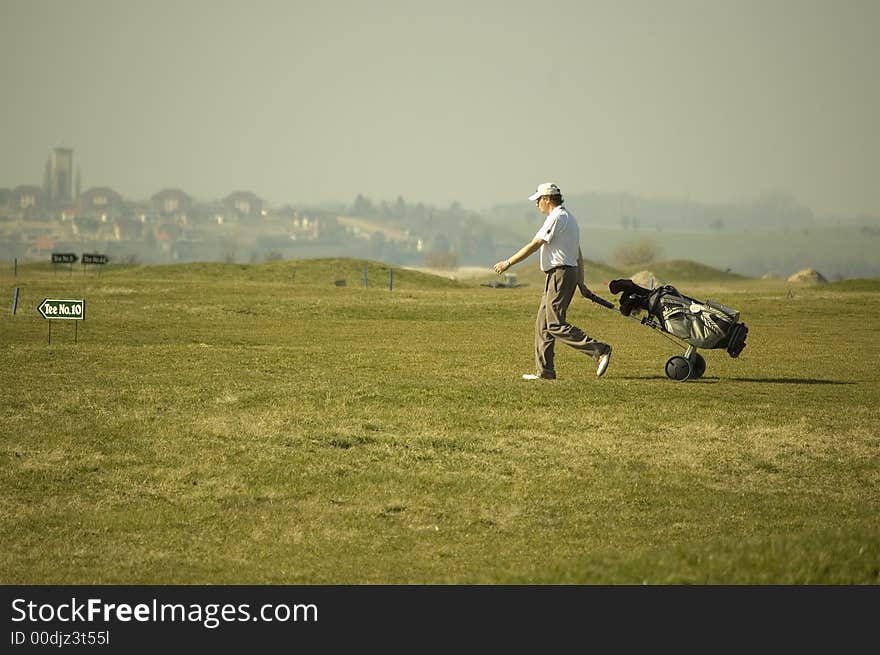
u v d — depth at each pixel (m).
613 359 68.94
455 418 44.44
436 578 28.20
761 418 45.53
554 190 53.72
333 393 48.12
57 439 40.50
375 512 33.94
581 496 35.56
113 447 39.78
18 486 35.50
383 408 45.78
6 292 136.75
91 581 28.42
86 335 84.31
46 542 31.12
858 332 99.44
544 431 42.97
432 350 73.50
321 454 39.44
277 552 30.62
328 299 132.75
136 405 46.19
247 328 94.88
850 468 39.12
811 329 103.88
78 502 34.31
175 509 33.91
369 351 71.94
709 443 41.84
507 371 61.00
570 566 27.97
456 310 121.69
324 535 31.98
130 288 148.75
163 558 30.11
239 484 36.22
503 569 28.78
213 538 31.67
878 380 58.56
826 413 46.69
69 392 48.91
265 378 54.81
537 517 33.59
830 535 29.06
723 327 53.97
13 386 50.47
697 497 35.59
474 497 35.38
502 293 156.75
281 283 177.62
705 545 29.09
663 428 43.72
